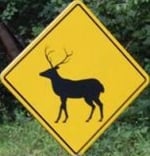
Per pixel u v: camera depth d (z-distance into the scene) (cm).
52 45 828
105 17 1561
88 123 831
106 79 834
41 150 1448
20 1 2006
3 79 827
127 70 838
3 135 1619
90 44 833
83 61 830
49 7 1916
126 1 1472
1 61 2244
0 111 2027
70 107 830
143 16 1520
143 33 1541
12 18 2061
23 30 2064
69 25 829
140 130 1397
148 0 1432
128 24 1548
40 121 830
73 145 830
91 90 830
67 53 830
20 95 830
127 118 1472
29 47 827
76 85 829
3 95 2092
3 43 2025
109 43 834
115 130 1431
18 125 1681
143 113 1472
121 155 1312
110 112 834
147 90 1491
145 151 1309
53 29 827
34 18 2044
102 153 1330
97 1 1547
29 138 1537
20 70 829
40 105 830
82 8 831
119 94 837
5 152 1468
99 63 833
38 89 830
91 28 833
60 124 830
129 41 1580
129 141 1369
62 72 829
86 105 830
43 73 829
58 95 829
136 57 1573
